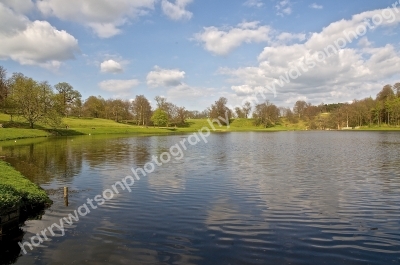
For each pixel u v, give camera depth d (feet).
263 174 81.35
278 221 43.27
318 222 42.88
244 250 33.58
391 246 34.76
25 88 270.46
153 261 30.96
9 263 30.96
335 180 72.43
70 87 451.94
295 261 31.04
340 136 281.95
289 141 219.61
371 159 111.14
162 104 504.02
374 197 56.49
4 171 68.33
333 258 31.73
